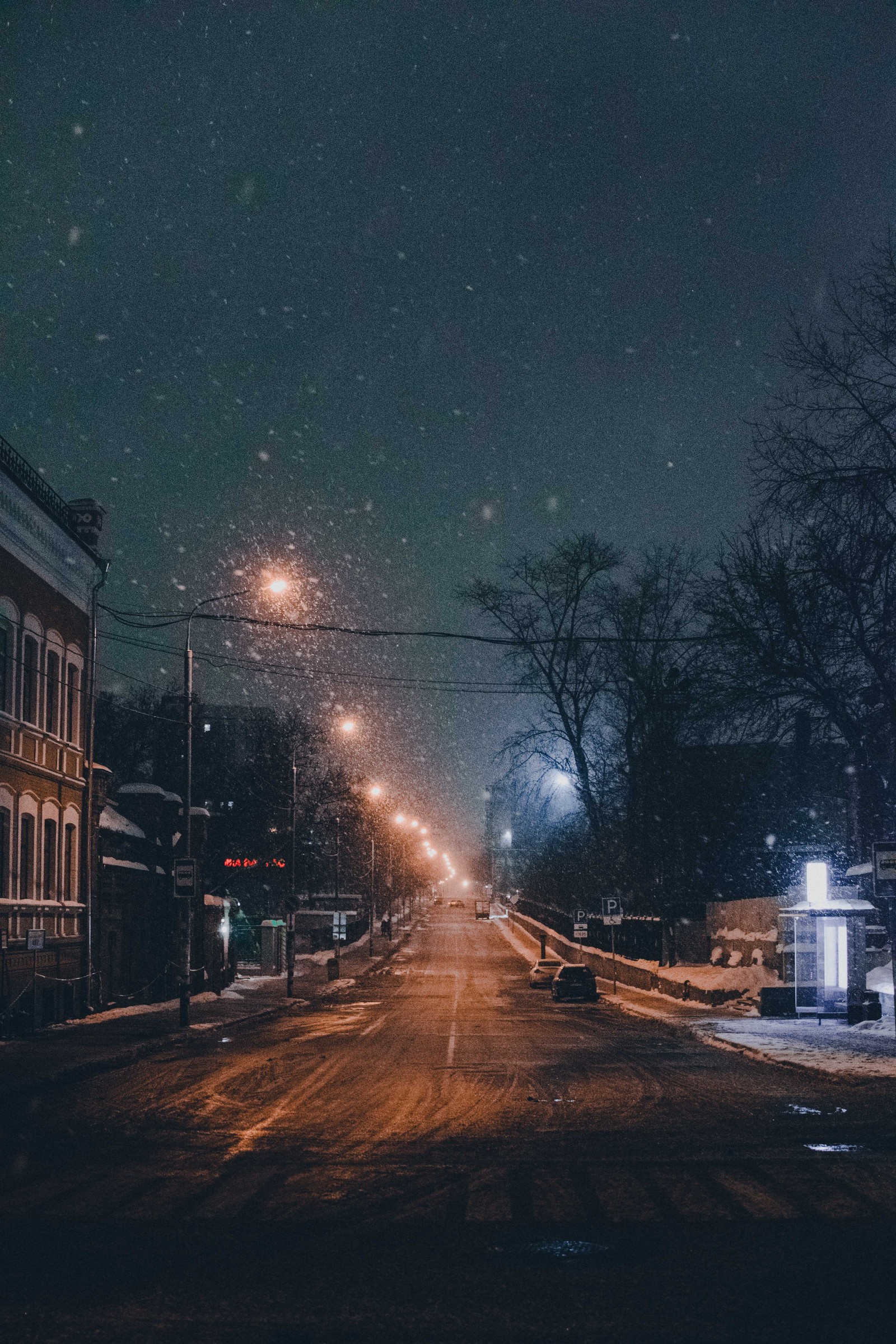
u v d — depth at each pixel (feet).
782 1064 68.59
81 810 109.40
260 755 247.91
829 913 101.30
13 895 93.71
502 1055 76.89
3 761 91.50
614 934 182.39
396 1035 95.25
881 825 103.76
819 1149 39.86
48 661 102.99
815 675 88.38
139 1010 115.96
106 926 115.34
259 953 260.83
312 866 274.57
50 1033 90.02
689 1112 49.42
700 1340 19.40
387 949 293.23
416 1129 44.55
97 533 112.47
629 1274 23.79
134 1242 26.71
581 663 184.85
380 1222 28.71
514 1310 21.27
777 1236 27.02
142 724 253.44
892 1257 25.04
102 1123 46.62
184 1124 46.01
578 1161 37.42
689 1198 31.45
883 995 106.93
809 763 159.84
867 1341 19.33
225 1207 30.37
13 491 91.91
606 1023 113.09
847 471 80.79
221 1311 21.22
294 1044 85.61
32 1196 31.89
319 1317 20.88
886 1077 59.93
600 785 193.36
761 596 88.38
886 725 98.89
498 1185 33.37
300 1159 37.99
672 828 182.70
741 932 146.61
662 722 173.17
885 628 83.82
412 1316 20.89
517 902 437.99
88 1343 19.31
